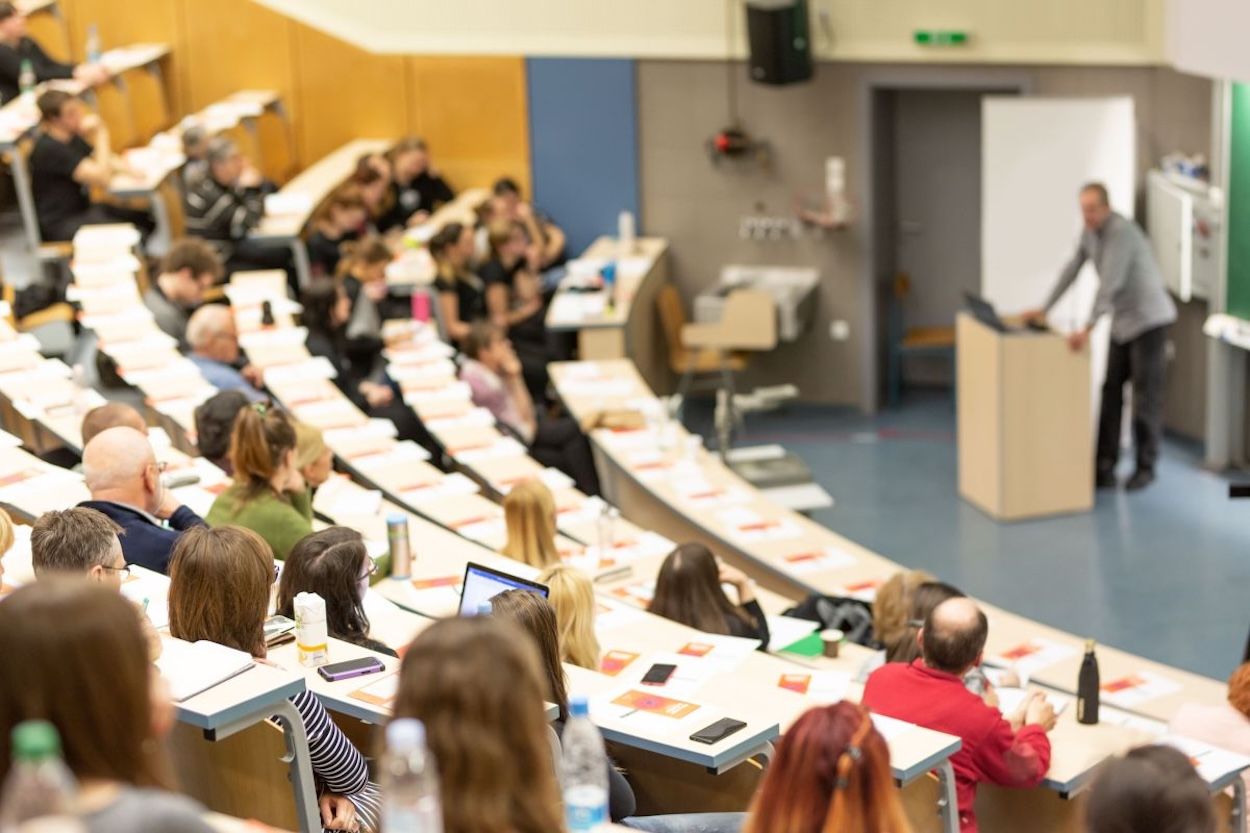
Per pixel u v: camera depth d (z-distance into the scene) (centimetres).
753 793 442
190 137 1103
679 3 1308
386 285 1090
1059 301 1146
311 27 1360
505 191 1285
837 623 677
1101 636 884
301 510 609
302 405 887
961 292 1370
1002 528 1045
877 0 1259
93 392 805
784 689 513
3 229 1089
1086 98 1161
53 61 1217
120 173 1088
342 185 1230
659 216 1351
